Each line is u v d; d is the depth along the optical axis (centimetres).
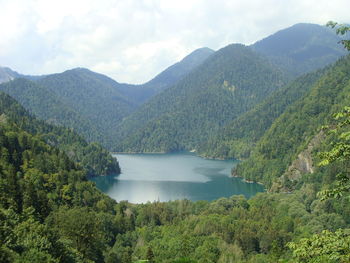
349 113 2358
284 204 15538
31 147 18350
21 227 6712
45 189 14525
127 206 16512
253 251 11556
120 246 11550
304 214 13938
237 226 12825
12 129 19412
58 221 8525
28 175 14712
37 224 7194
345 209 13488
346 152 2264
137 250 11406
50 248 6181
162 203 16575
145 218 15012
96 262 8675
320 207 14588
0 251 5109
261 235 11881
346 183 2352
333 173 17662
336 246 2200
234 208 15312
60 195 14550
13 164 15450
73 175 17250
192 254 10712
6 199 10131
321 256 2225
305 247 2316
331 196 2352
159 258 10506
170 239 11719
